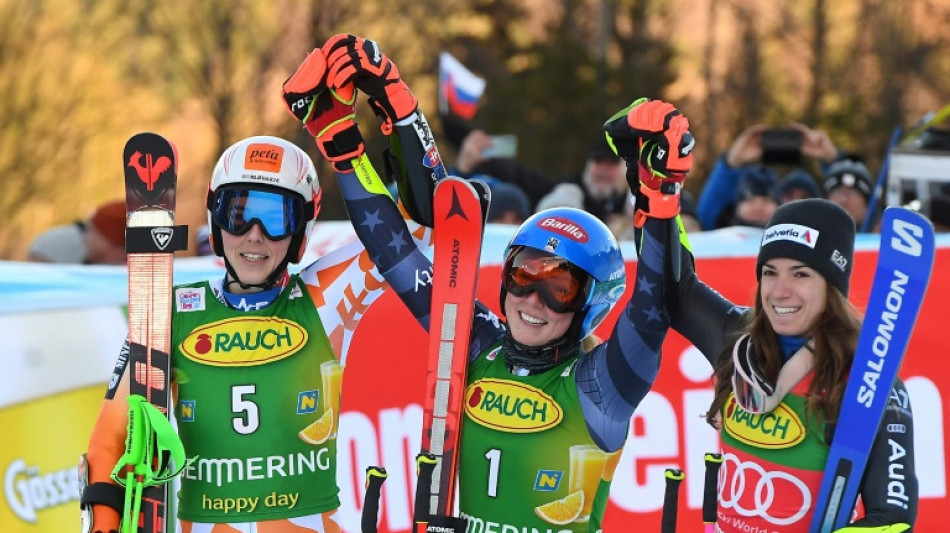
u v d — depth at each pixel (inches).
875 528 413.4
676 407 679.7
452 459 457.1
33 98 3046.3
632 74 2883.9
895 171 858.1
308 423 482.9
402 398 671.8
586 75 2844.5
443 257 472.7
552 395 451.2
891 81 3262.8
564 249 447.2
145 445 456.1
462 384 462.6
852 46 3336.6
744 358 447.8
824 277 440.5
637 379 443.8
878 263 442.0
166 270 477.1
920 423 674.2
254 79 3149.6
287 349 482.6
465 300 467.8
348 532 666.2
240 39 3149.6
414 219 510.0
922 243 435.2
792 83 3299.7
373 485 463.2
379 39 3147.1
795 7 3385.8
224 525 473.7
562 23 3102.9
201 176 3058.6
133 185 481.1
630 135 433.1
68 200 3026.6
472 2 3171.8
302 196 483.8
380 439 670.5
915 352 675.4
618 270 461.7
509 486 450.0
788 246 441.1
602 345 453.4
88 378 596.4
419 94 3097.9
